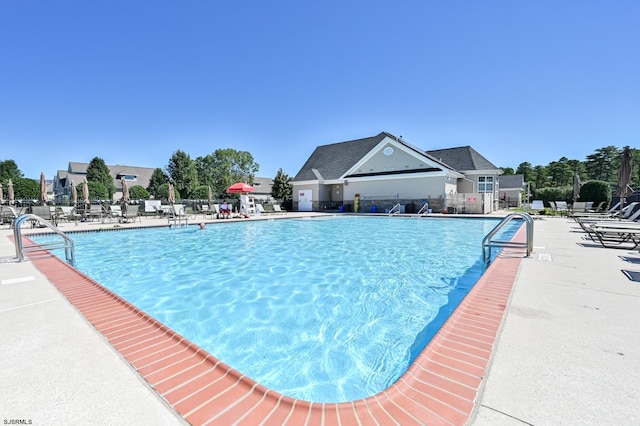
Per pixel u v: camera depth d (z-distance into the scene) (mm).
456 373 1989
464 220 18406
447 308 4367
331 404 1723
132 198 38438
